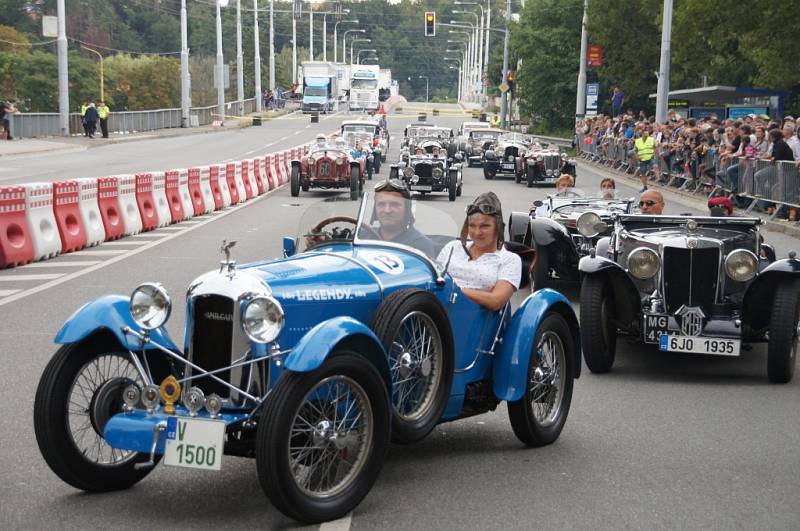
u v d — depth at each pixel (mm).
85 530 5184
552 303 6906
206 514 5438
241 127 77188
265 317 5191
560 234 12945
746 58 48000
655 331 9312
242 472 6199
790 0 29828
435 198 31188
